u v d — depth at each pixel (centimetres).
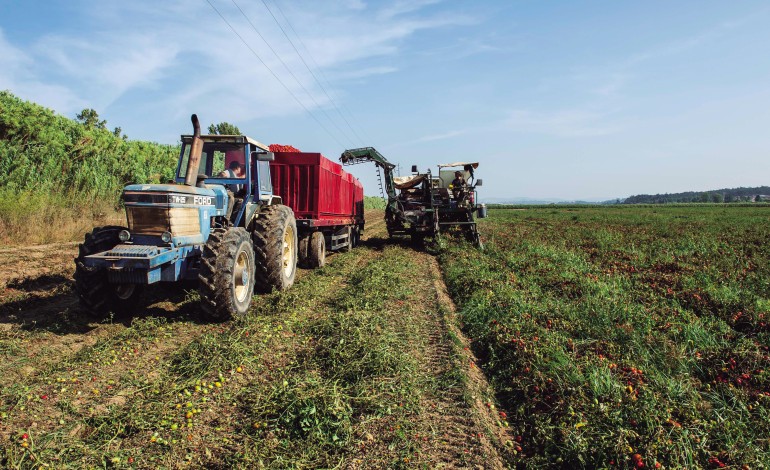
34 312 644
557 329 600
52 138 1434
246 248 664
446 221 1606
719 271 1001
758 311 653
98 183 1548
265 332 575
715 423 374
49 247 1105
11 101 1399
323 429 362
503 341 546
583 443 341
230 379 447
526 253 1275
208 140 770
